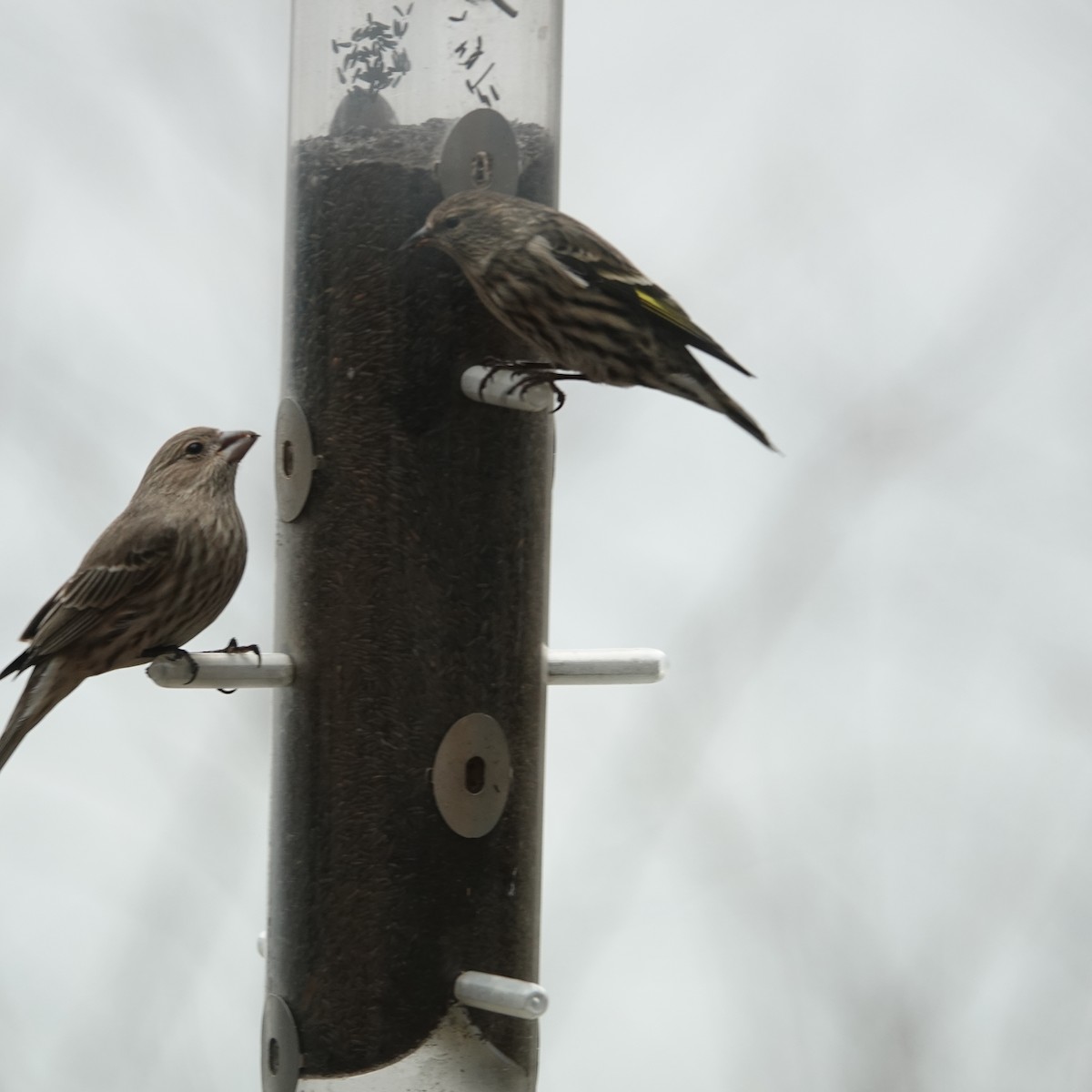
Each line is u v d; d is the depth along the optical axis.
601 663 11.30
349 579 10.89
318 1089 10.78
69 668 12.45
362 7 10.98
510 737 11.01
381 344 10.91
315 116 11.15
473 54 10.98
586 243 10.64
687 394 10.95
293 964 10.95
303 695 11.00
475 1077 10.62
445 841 10.77
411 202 10.89
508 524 11.03
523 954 11.03
